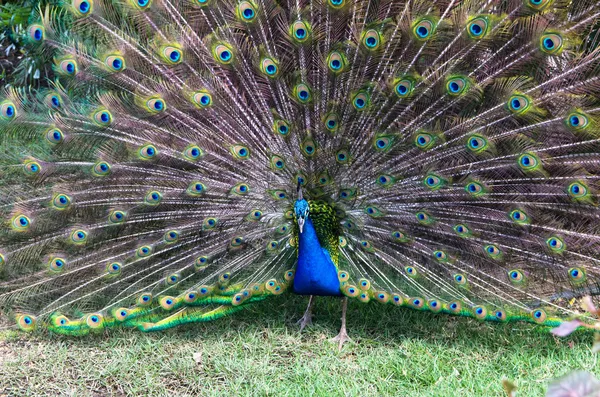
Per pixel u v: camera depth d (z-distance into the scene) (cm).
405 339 416
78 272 418
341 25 399
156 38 409
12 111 411
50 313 414
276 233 420
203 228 417
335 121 400
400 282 417
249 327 426
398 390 386
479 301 407
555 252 399
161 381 394
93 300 421
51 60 527
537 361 399
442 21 387
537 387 381
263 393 386
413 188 405
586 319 409
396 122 401
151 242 418
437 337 418
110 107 412
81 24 407
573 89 386
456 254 411
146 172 417
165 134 415
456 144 397
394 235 411
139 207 416
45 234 417
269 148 413
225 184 415
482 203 403
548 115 390
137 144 414
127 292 421
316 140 404
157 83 413
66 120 413
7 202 423
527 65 388
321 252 405
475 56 391
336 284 406
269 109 411
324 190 410
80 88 418
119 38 409
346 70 398
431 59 393
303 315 435
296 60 404
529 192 400
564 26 383
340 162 404
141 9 405
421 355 405
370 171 407
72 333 412
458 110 396
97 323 411
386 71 397
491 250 403
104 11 407
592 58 383
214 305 425
